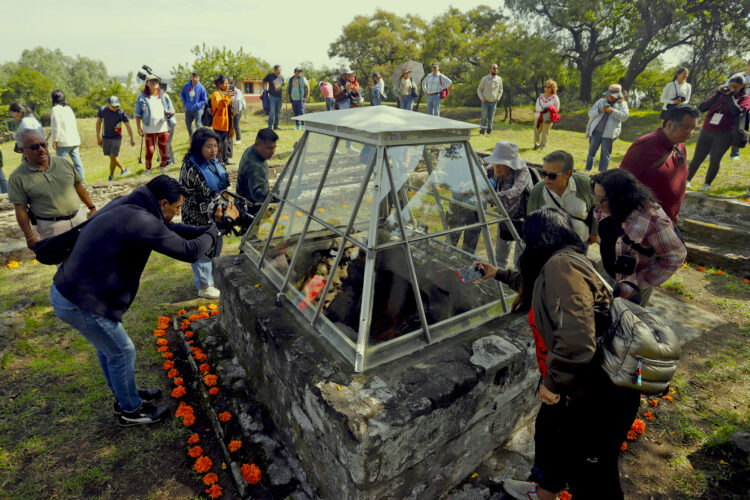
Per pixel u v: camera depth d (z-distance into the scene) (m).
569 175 3.02
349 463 1.84
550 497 2.00
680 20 23.50
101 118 7.62
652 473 2.46
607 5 25.61
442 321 2.45
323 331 2.40
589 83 29.14
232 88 9.78
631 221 2.45
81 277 2.31
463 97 32.66
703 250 5.09
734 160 7.67
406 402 1.94
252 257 3.38
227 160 8.40
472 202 2.70
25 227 3.79
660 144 3.06
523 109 23.14
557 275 1.65
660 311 4.09
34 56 110.44
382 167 2.23
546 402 1.72
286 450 2.55
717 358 3.42
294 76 12.41
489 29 36.59
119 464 2.58
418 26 38.75
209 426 2.89
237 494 2.39
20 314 4.01
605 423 1.75
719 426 2.77
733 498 2.29
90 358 3.52
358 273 2.31
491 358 2.28
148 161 8.32
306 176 2.89
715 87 24.16
